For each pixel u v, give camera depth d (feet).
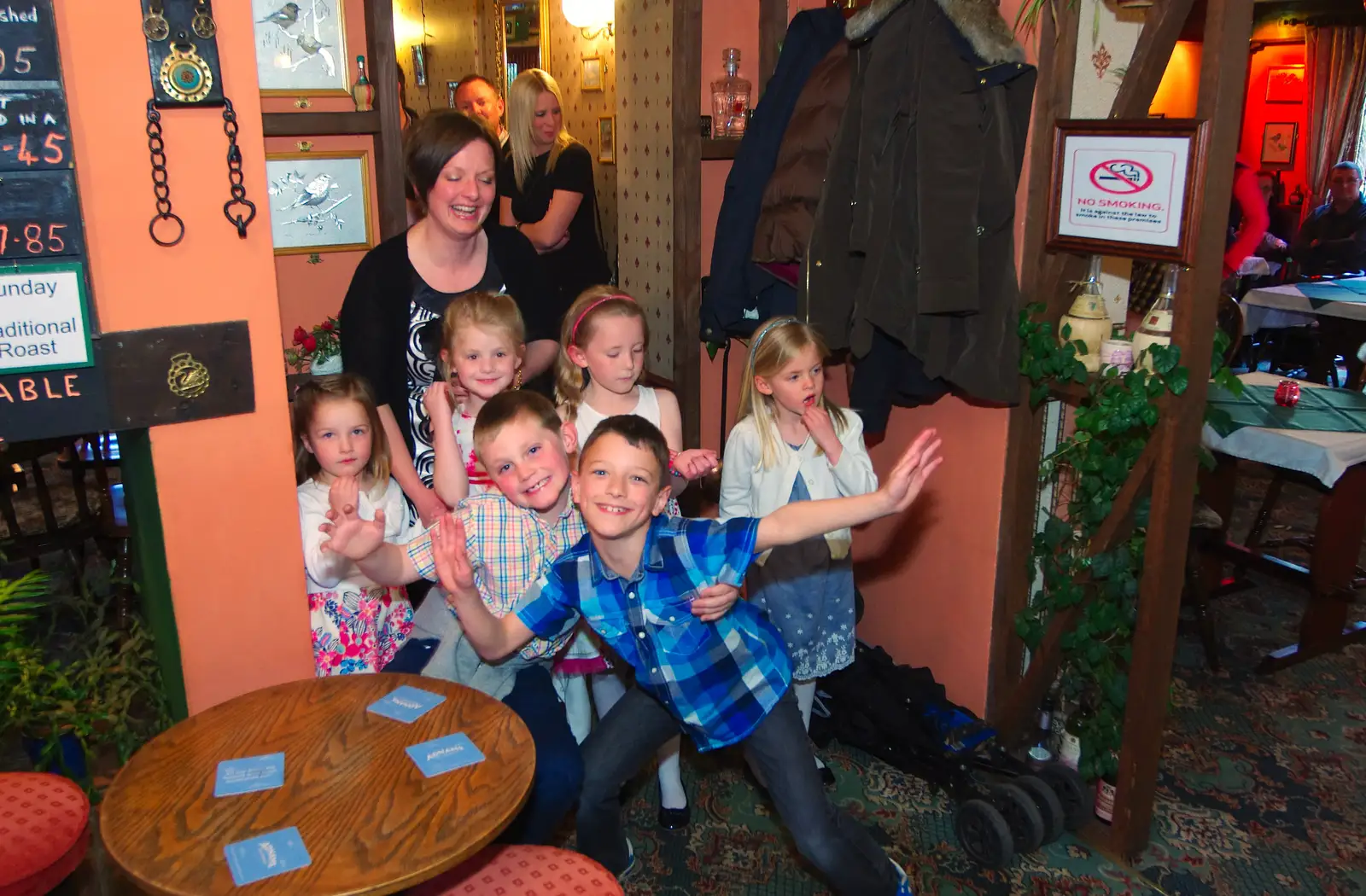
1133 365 7.70
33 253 4.98
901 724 8.89
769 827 8.62
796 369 7.62
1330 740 10.04
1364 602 12.96
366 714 5.23
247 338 5.69
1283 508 16.19
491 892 5.11
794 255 9.30
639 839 8.46
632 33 11.25
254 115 5.47
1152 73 7.30
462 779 4.70
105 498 10.35
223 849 4.19
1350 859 8.28
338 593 6.74
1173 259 7.05
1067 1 7.57
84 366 5.24
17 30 4.74
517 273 8.29
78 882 6.26
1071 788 8.41
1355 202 23.58
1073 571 8.27
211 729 5.08
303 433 6.79
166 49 5.13
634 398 7.91
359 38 10.09
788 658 6.57
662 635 5.84
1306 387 12.67
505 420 6.15
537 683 6.66
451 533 5.24
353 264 10.57
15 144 4.83
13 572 11.25
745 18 10.77
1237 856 8.31
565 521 6.63
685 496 11.68
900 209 8.01
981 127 7.73
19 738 7.16
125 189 5.20
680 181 10.13
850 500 5.30
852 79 8.59
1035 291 8.22
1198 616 11.24
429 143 7.20
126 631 6.86
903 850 8.34
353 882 4.01
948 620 9.70
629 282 12.25
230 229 5.53
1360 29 29.19
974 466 9.12
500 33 19.97
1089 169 7.52
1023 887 7.91
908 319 8.09
